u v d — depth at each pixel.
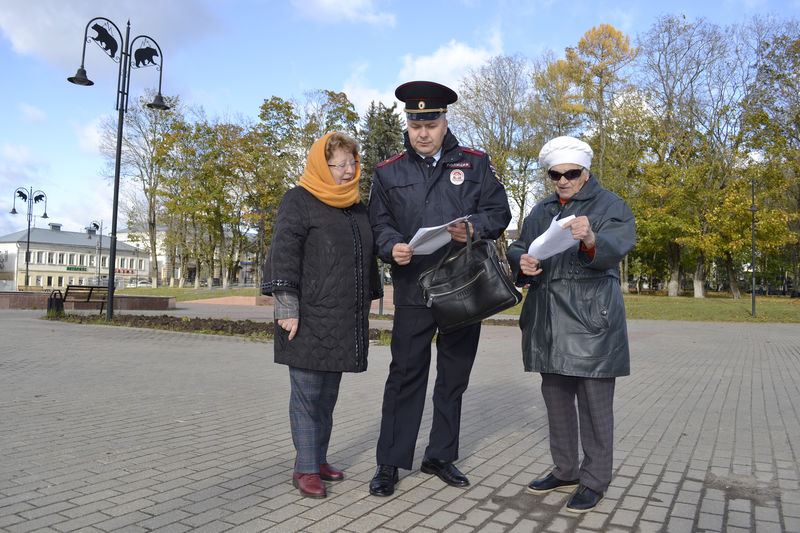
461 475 3.34
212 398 5.77
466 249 3.07
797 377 7.82
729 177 32.62
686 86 33.09
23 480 3.22
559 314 3.02
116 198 13.47
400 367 3.26
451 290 3.08
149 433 4.35
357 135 40.41
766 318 21.61
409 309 3.30
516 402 5.94
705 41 32.41
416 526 2.69
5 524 2.60
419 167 3.43
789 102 30.92
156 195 41.69
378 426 4.74
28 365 7.41
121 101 13.58
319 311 3.14
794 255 43.34
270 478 3.38
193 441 4.16
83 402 5.39
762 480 3.45
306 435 3.14
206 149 38.81
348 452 4.00
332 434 4.49
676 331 16.48
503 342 12.51
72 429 4.40
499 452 4.06
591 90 32.28
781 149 30.88
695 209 33.66
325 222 3.21
